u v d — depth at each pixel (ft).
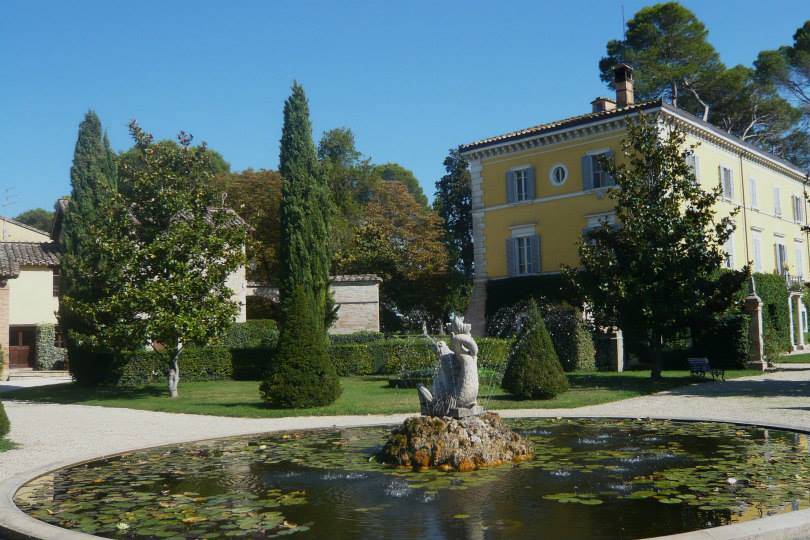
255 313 145.79
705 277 81.61
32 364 132.05
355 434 43.27
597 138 116.06
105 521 22.75
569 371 97.40
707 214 79.41
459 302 179.32
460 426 32.42
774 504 22.89
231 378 96.48
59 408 65.36
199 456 35.55
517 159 126.72
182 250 74.54
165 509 24.22
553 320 99.60
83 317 79.51
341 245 164.45
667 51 185.47
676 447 34.81
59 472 31.53
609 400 60.70
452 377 34.19
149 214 77.25
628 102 126.31
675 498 24.03
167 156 79.15
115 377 89.86
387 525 21.50
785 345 123.24
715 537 18.52
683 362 101.30
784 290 125.49
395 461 32.07
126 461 34.40
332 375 60.13
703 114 185.78
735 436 38.27
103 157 97.96
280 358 59.31
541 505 23.52
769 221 145.69
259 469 31.48
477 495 25.32
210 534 21.01
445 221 214.48
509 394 65.87
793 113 185.16
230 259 75.82
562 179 120.67
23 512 23.53
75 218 94.63
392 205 185.68
